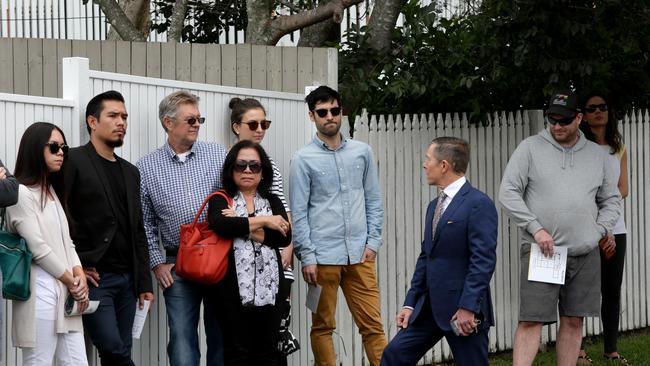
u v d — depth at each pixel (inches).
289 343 308.7
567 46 409.7
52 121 283.1
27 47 422.3
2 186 246.5
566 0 400.5
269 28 448.5
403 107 433.1
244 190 300.4
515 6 402.0
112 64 410.6
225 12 517.7
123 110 282.2
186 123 302.4
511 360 408.5
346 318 378.6
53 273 260.8
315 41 479.8
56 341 264.1
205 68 397.4
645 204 462.0
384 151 387.5
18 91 424.5
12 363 273.1
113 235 280.1
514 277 425.7
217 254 290.7
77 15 577.6
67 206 273.0
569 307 343.9
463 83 405.1
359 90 415.2
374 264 343.3
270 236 295.3
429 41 428.1
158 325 315.9
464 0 459.5
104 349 280.4
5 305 270.8
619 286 394.3
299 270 362.6
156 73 404.8
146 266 289.3
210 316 310.2
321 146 336.8
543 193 342.0
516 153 347.3
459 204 287.7
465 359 288.2
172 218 302.7
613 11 410.0
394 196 390.9
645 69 455.8
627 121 455.8
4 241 253.9
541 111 434.6
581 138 346.3
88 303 269.1
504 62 419.2
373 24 432.8
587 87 431.2
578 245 339.3
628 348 418.0
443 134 406.3
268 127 334.6
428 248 291.6
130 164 289.1
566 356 345.7
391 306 390.9
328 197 335.0
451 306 287.7
